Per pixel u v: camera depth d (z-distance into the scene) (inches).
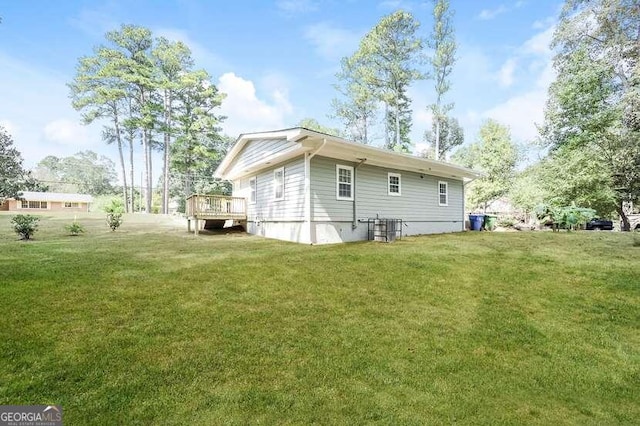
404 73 957.8
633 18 535.2
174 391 98.0
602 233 528.4
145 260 260.8
